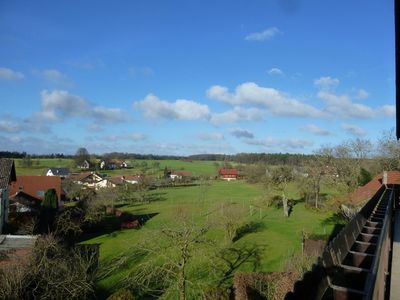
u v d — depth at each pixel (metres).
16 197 54.00
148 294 20.41
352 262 6.67
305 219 51.50
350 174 56.78
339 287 4.85
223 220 36.94
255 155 138.25
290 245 36.84
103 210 57.84
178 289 18.47
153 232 19.41
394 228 14.32
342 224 45.19
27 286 16.69
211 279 23.11
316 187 59.44
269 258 31.97
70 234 41.44
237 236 41.16
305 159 71.06
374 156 57.06
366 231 9.98
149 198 79.62
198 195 84.31
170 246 19.36
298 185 63.41
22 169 128.62
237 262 30.64
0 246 25.62
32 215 43.84
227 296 20.50
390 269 9.40
